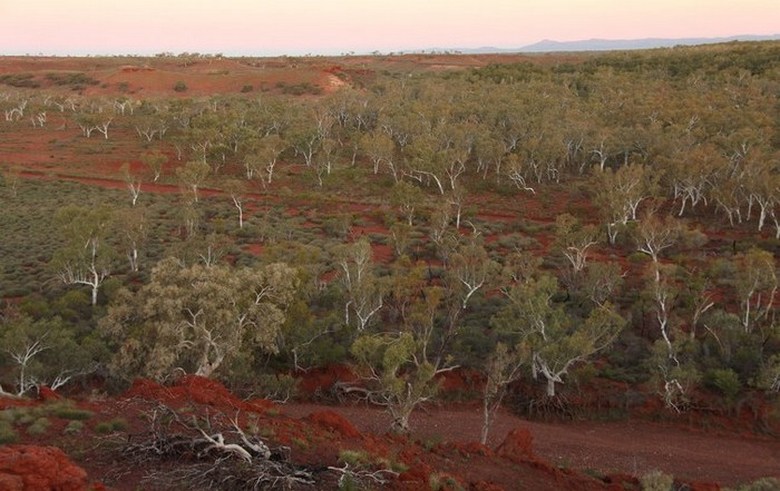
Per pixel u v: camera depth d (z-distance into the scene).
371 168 91.25
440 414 33.94
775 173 67.62
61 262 45.94
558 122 89.12
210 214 72.44
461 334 39.16
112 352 34.81
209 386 23.00
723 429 32.72
